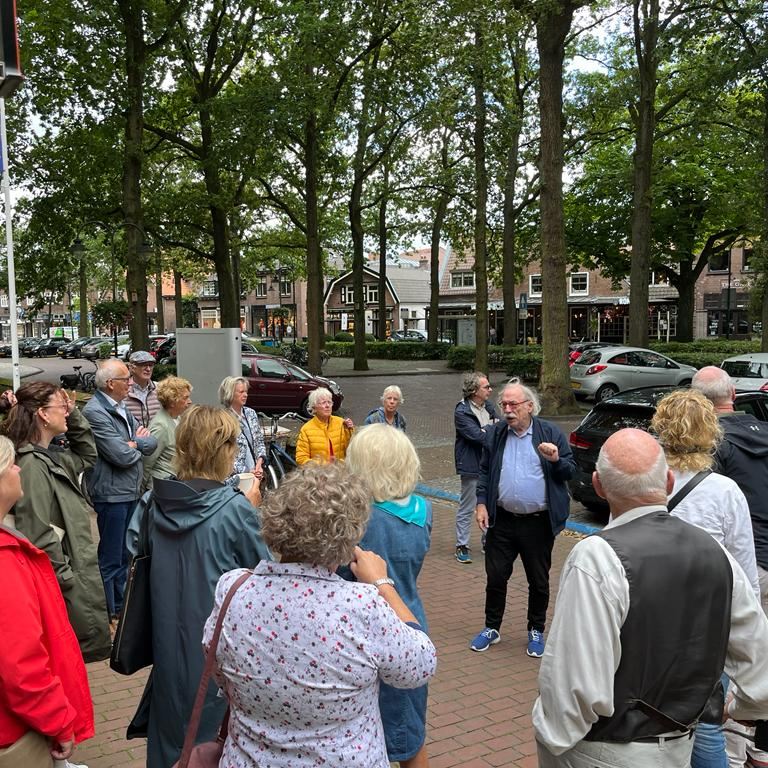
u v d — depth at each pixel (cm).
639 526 193
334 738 163
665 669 181
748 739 288
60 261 2148
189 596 233
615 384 1867
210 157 2078
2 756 196
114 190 2116
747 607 196
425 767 259
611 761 180
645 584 180
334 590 168
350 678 162
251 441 566
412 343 3972
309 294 2402
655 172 2555
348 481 179
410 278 6725
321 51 1970
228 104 1909
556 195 1467
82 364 4081
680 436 274
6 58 543
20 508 309
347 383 2611
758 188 1894
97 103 1830
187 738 179
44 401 338
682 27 1744
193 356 964
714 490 268
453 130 1933
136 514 262
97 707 388
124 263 2334
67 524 321
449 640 475
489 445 455
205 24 2109
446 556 673
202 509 238
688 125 2000
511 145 2091
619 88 2039
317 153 2442
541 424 447
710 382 343
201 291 7988
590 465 750
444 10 1315
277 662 162
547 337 1505
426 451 1252
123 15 1789
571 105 2223
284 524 169
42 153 1962
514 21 1286
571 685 178
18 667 194
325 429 597
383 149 2675
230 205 2297
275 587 169
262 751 165
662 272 3344
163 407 528
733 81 1741
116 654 242
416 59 1984
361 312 3112
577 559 187
